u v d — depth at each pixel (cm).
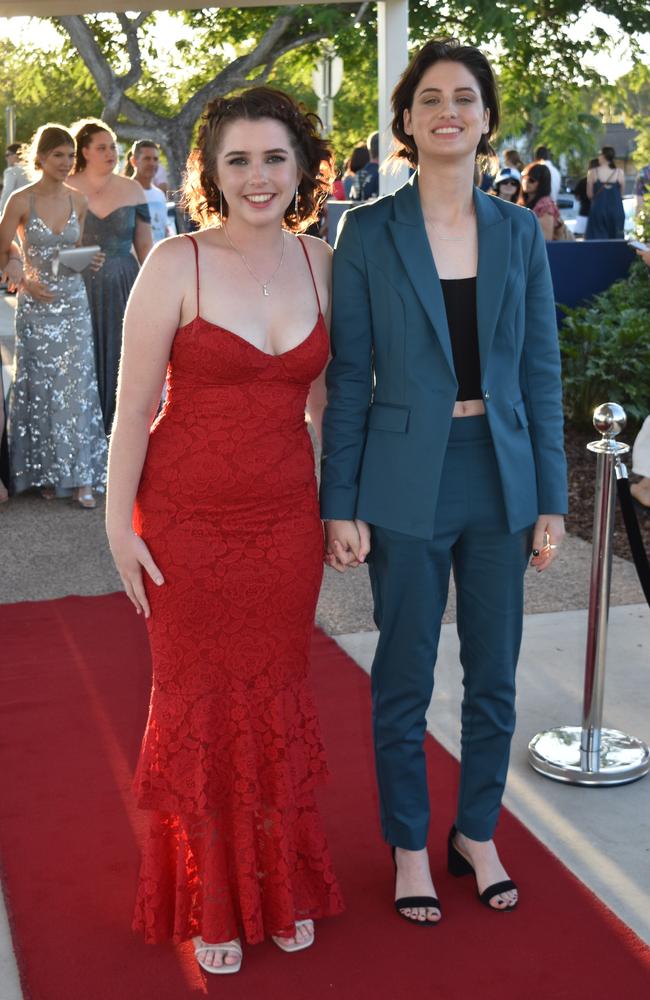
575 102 2192
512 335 268
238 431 254
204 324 250
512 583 277
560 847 315
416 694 281
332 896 279
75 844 315
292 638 267
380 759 285
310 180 263
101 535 596
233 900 271
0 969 267
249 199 249
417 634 276
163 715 267
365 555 272
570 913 284
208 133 251
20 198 612
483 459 269
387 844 313
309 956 270
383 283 264
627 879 300
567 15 1680
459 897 292
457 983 260
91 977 263
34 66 2219
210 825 265
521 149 2466
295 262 265
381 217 268
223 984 261
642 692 410
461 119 257
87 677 423
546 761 353
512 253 267
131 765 357
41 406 634
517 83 1805
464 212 268
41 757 362
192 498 255
